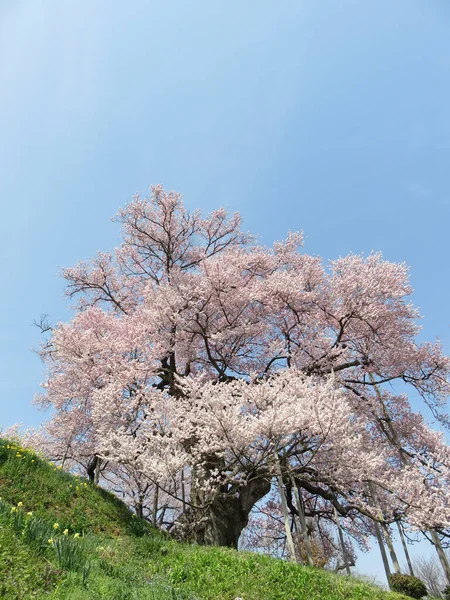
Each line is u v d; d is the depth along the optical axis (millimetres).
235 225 18688
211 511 10758
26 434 15328
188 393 11703
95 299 18219
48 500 7750
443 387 14023
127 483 14359
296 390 10375
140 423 11000
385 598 6539
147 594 4660
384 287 13828
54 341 13258
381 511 10953
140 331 13766
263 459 9383
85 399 13789
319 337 14703
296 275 16312
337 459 9812
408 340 14672
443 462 10992
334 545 16578
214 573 6094
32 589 3793
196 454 9805
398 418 14875
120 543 7070
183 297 14172
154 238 17562
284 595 5785
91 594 4117
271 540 16719
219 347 15023
